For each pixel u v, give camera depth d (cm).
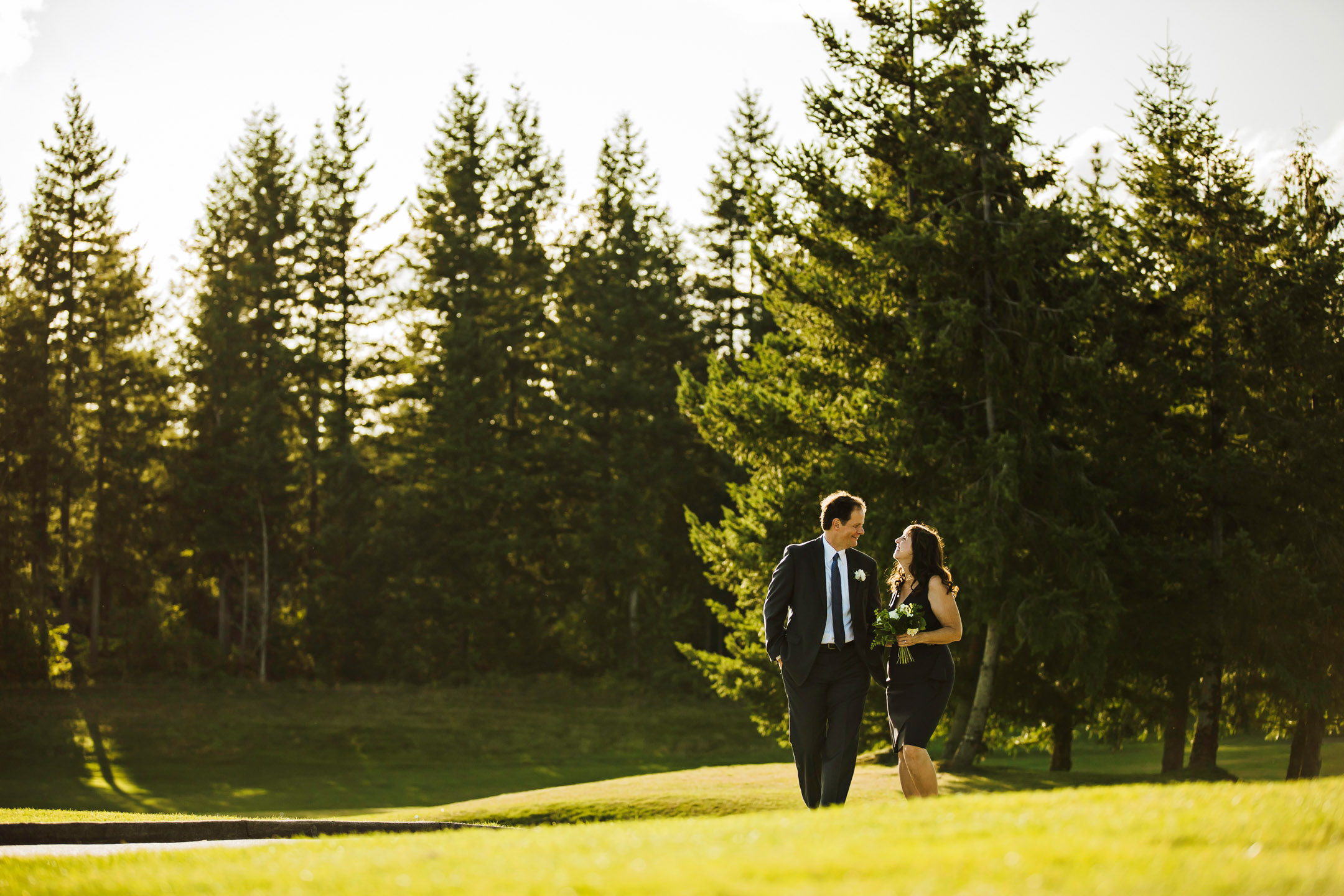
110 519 4894
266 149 5672
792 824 441
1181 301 2073
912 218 2125
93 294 4956
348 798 2814
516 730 3959
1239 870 309
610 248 5556
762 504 2133
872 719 2192
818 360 2186
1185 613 1959
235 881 400
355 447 5381
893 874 316
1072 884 291
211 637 4984
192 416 5178
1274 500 1980
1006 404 1966
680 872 331
